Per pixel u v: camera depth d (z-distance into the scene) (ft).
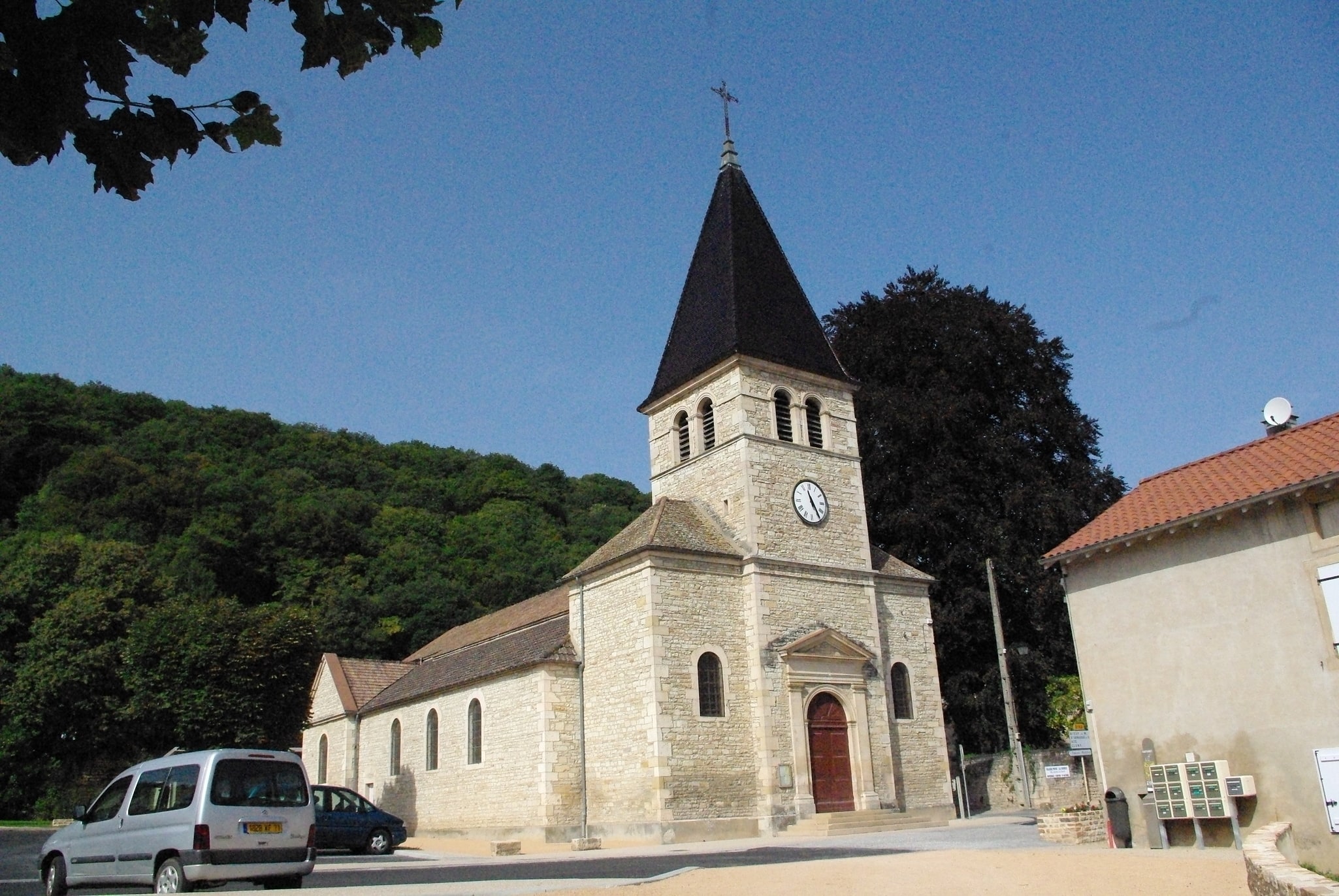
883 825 90.68
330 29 13.71
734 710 90.07
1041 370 132.36
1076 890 41.52
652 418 112.37
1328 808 56.39
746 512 96.37
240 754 45.91
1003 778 114.73
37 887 53.72
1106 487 126.62
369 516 239.91
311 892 40.45
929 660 107.55
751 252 109.29
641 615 89.51
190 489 214.69
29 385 250.16
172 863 43.32
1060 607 118.52
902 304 135.85
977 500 125.18
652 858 67.21
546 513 258.57
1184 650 64.34
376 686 138.21
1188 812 60.64
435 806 109.91
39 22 12.37
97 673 125.18
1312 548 58.95
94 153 13.34
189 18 12.87
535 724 93.66
